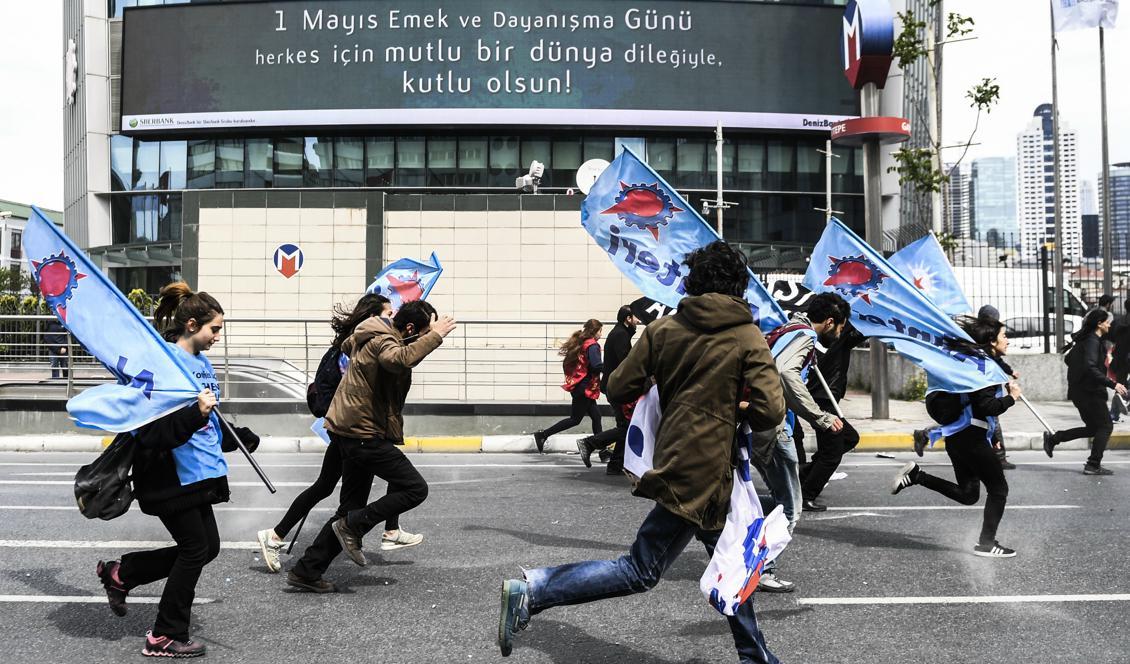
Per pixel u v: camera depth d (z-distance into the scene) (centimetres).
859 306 728
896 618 505
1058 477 1006
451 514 804
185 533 447
